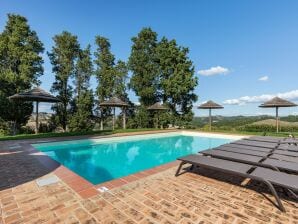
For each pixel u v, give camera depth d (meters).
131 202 3.60
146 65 23.52
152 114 24.69
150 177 5.07
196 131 19.08
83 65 22.83
